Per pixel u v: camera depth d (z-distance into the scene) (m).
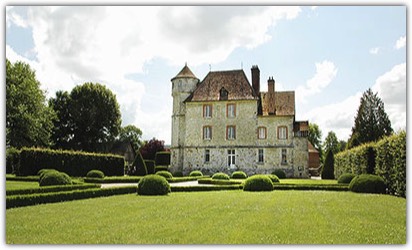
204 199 16.58
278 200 15.95
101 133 56.12
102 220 10.76
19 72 41.84
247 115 44.25
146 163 47.19
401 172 17.47
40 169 30.45
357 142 45.78
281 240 8.28
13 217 11.35
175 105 47.53
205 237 8.54
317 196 17.84
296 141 43.31
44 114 44.25
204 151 44.91
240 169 43.72
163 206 13.96
